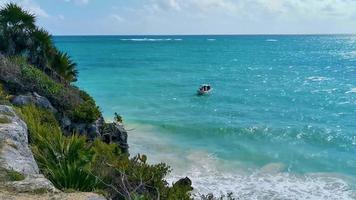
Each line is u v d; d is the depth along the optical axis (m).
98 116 19.08
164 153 26.30
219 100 47.97
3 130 10.26
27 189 7.52
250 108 43.06
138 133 31.19
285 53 149.62
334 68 92.50
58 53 25.38
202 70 86.75
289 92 54.97
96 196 7.57
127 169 10.95
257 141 30.08
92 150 11.08
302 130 33.28
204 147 28.06
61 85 20.58
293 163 25.23
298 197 19.97
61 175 8.97
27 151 9.80
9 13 23.58
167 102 46.16
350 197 20.16
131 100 47.16
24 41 23.72
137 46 199.75
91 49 170.62
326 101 47.97
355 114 40.22
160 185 11.12
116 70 85.88
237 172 23.31
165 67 93.25
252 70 87.25
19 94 17.95
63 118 17.97
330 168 24.52
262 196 19.95
